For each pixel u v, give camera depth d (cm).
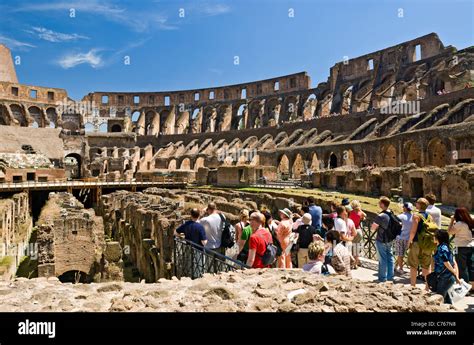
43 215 1994
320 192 3356
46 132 7906
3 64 9562
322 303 668
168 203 2525
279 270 876
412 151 3869
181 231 1054
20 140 7338
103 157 7788
